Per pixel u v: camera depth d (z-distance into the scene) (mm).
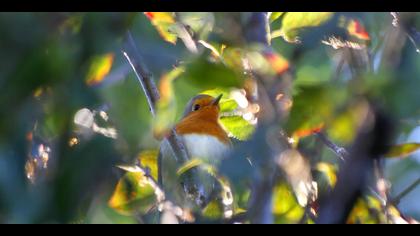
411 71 4301
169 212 7203
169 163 7859
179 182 7605
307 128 4809
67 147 5023
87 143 5230
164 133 7379
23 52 4094
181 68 5551
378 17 6348
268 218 5223
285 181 6699
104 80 5195
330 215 4336
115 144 5461
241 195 7352
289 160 6305
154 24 6879
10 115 4160
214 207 7234
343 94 4562
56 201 4680
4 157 4242
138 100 7250
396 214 7027
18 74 4098
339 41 6418
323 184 6949
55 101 4379
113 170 6680
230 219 6762
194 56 5094
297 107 4711
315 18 6629
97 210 7020
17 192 4309
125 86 7195
